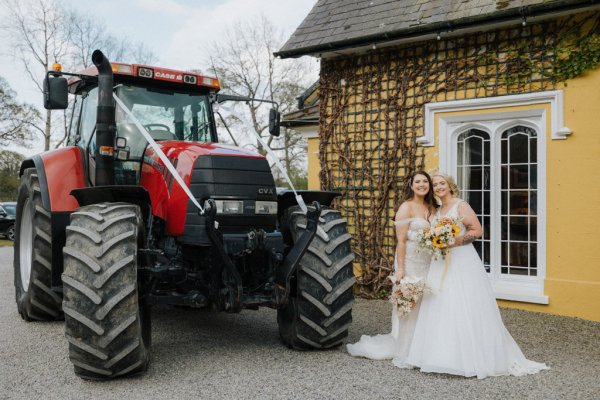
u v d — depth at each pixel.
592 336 5.15
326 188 7.99
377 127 7.55
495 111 6.60
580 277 6.04
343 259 4.34
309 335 4.31
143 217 4.56
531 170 6.50
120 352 3.52
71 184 4.84
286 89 26.17
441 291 4.00
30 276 5.16
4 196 32.72
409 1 7.45
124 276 3.55
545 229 6.27
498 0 6.43
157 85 5.00
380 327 5.40
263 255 4.22
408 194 4.52
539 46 6.29
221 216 4.04
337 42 7.40
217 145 4.54
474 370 3.85
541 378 3.85
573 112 6.09
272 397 3.42
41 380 3.71
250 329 5.18
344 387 3.61
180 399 3.37
